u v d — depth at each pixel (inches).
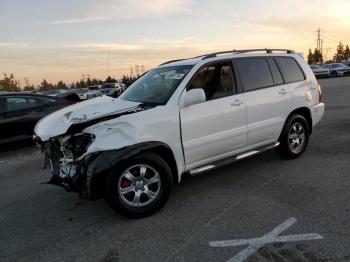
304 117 243.0
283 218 154.6
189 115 176.6
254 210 164.6
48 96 365.1
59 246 145.2
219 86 193.2
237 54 207.2
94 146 149.6
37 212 181.5
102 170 148.6
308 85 241.6
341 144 269.6
